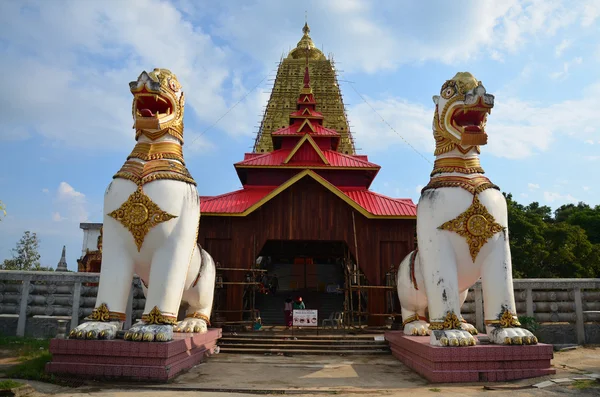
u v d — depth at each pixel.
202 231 18.89
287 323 19.81
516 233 35.28
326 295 26.92
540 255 34.06
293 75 43.59
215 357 13.15
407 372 11.00
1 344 13.69
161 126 11.14
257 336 15.29
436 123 11.72
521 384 9.22
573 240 35.81
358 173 22.80
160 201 10.55
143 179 10.66
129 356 9.54
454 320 10.25
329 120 40.72
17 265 39.38
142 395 8.36
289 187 19.47
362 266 18.97
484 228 10.59
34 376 9.40
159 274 10.41
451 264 10.58
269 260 32.62
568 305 15.97
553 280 16.11
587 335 15.73
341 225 19.30
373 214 18.91
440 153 11.59
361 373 10.89
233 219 19.06
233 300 18.38
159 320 10.14
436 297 10.46
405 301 13.37
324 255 28.34
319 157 23.00
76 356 9.68
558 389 8.70
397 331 14.76
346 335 15.57
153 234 10.47
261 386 9.41
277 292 28.06
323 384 9.69
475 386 9.18
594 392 8.44
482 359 9.69
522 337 9.97
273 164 22.45
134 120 11.23
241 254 18.75
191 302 13.42
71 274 16.00
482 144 10.96
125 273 10.54
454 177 11.02
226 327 17.33
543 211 54.19
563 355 13.51
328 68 44.41
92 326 9.96
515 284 16.03
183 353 10.86
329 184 19.03
